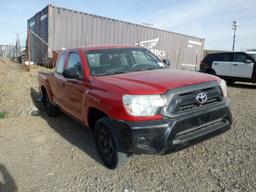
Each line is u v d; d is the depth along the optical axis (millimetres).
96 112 4141
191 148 4453
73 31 14703
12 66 15477
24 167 4070
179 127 3361
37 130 5801
